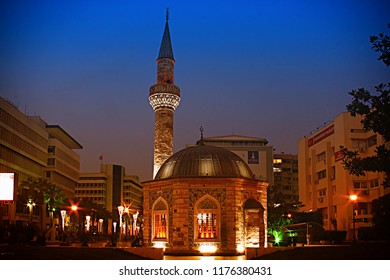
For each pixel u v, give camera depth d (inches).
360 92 1341.0
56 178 5359.3
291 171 7076.8
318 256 1641.2
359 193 3818.9
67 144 6604.3
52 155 5231.3
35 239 2293.3
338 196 4010.8
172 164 2114.9
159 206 2052.2
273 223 3191.4
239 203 1964.8
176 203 1945.1
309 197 4785.9
